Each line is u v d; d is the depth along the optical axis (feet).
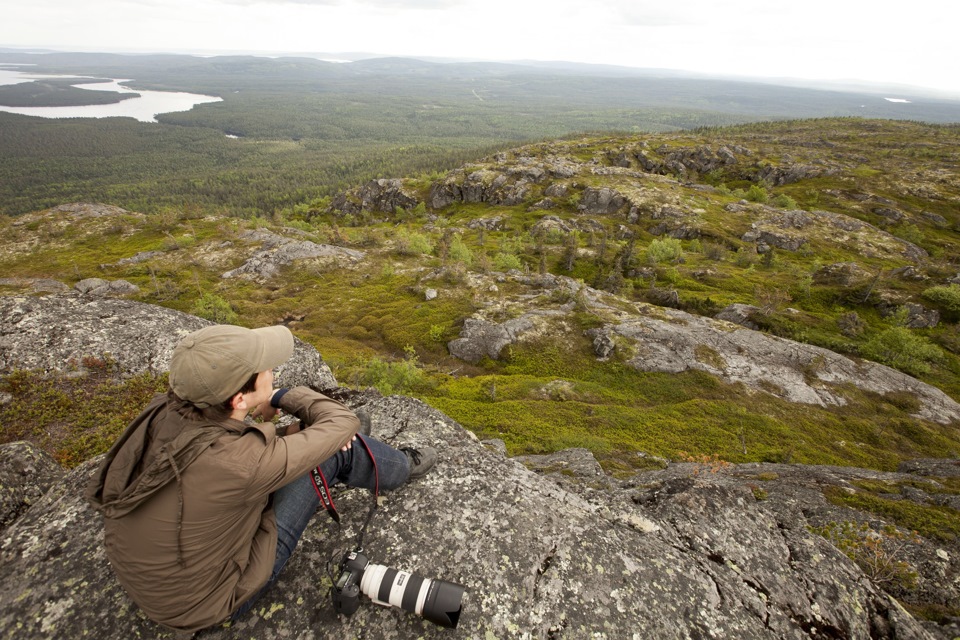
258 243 414.21
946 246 471.62
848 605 17.19
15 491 18.38
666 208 527.81
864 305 306.76
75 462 28.25
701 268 379.55
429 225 587.68
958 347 256.52
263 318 284.41
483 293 288.51
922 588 39.99
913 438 160.76
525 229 542.57
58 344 34.73
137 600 10.55
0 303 37.40
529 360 211.82
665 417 153.99
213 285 340.80
